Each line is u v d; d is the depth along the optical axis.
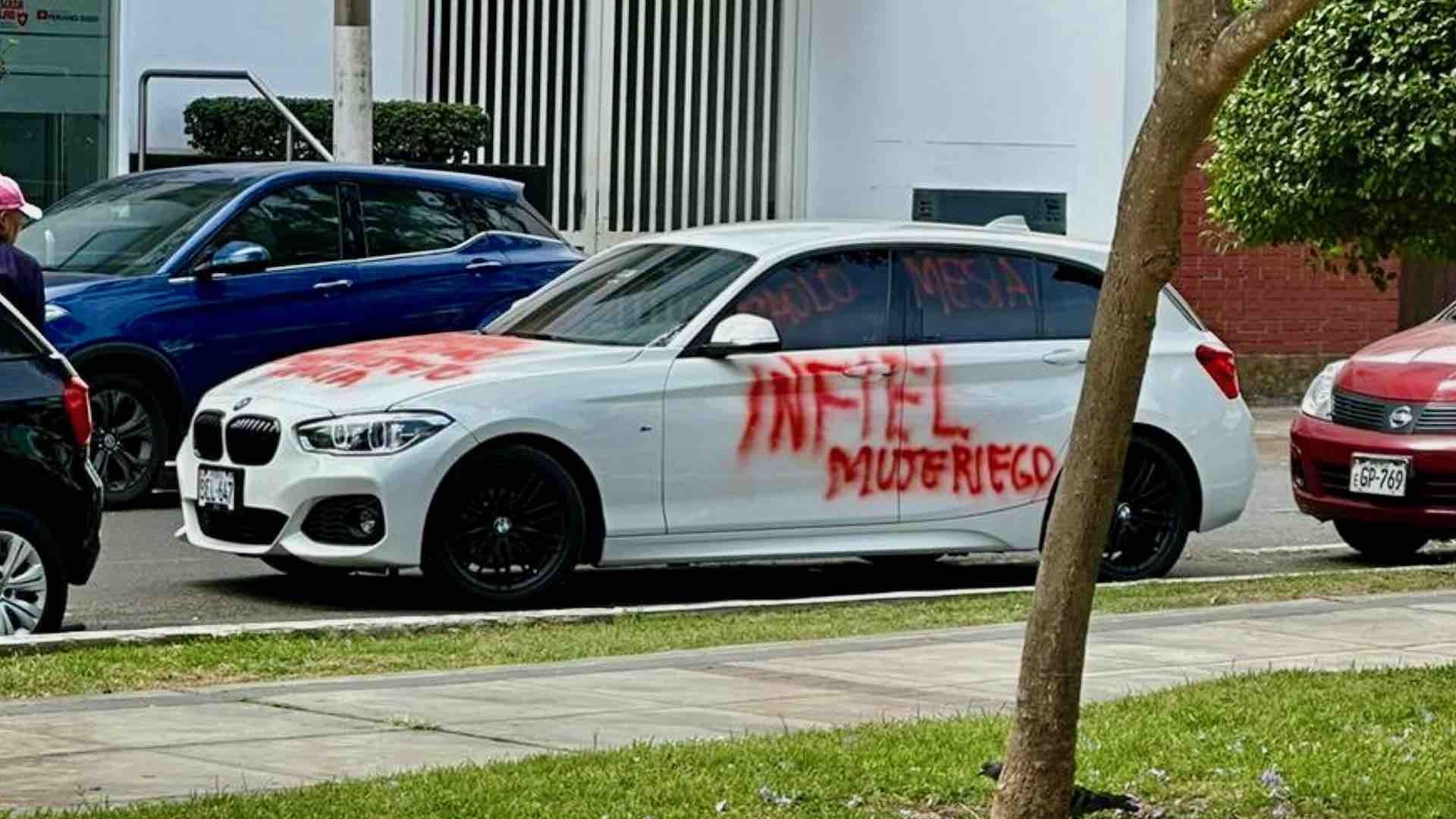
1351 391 14.64
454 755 8.15
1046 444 13.23
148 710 8.99
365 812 7.04
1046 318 13.38
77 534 10.70
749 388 12.54
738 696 9.44
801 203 26.20
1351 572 13.71
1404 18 10.49
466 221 16.86
